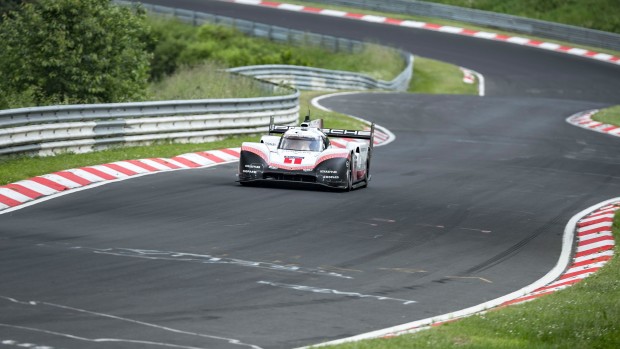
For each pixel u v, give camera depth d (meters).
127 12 95.31
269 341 27.78
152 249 40.88
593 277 40.19
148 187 58.97
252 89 107.19
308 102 125.31
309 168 60.38
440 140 99.12
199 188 59.66
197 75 114.06
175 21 184.00
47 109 64.56
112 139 71.00
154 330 28.19
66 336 26.95
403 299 34.88
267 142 63.47
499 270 41.88
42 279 34.19
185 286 34.41
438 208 58.03
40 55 89.06
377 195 61.53
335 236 46.75
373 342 27.12
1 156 61.09
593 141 103.44
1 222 45.88
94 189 56.97
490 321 30.89
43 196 53.75
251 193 58.81
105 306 30.80
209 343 27.09
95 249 40.16
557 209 61.19
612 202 65.06
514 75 175.88
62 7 89.25
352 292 35.38
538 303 34.09
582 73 180.12
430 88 164.75
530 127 112.56
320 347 26.23
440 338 27.98
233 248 42.19
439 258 43.34
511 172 78.62
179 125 77.75
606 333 30.19
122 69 94.75
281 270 38.34
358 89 158.12
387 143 94.94
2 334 26.80
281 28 181.38
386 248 44.66
